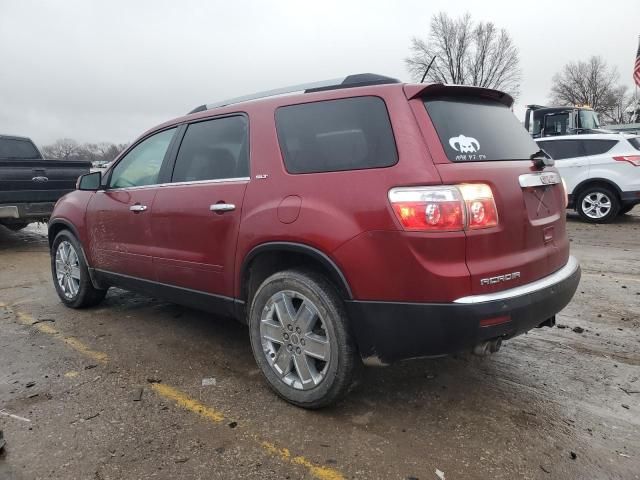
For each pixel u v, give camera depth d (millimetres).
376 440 2859
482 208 2729
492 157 2986
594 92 64750
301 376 3145
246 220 3328
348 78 3375
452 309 2643
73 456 2723
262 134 3418
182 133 4098
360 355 2971
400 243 2682
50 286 6371
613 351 4074
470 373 3703
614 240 9141
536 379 3600
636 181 10805
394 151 2812
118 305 5434
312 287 3014
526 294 2850
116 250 4586
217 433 2932
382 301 2766
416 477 2545
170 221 3949
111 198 4613
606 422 3035
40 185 8906
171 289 4078
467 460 2676
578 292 5691
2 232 11945
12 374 3725
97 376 3678
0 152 10586
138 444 2828
